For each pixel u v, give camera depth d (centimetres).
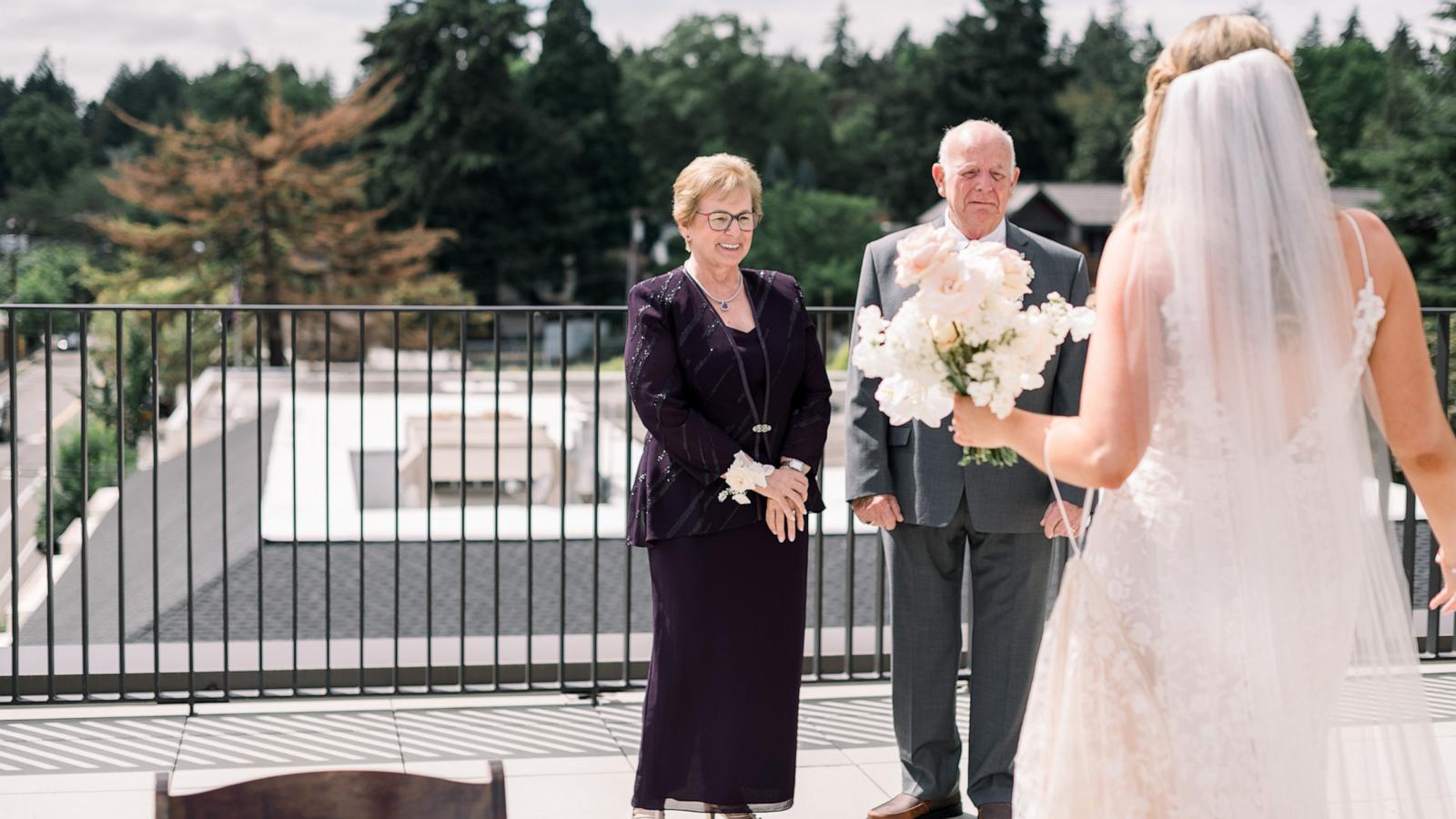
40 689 402
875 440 315
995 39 5959
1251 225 194
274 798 169
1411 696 210
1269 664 199
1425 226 2878
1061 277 312
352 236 3897
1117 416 199
